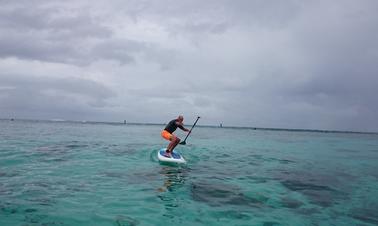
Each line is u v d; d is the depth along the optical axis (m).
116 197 8.16
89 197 8.06
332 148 30.23
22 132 36.12
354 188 10.58
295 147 29.45
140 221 6.52
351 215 7.56
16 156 14.45
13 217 6.41
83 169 11.93
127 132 49.03
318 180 11.80
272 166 15.10
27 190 8.51
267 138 47.22
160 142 26.44
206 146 25.27
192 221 6.71
